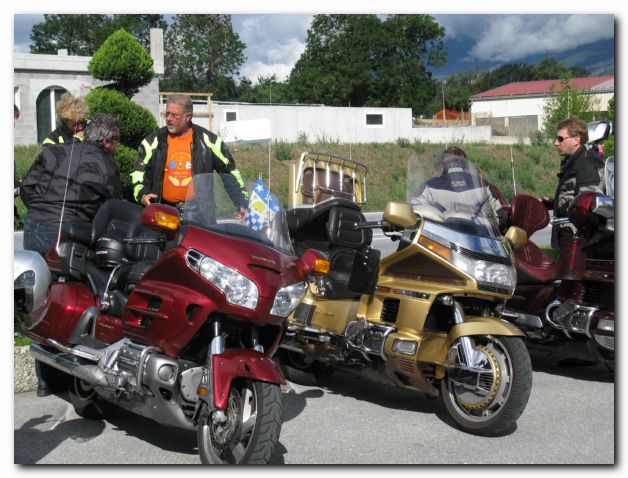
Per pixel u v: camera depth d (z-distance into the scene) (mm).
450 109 69312
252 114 31672
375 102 51938
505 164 29281
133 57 16266
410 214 5195
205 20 45375
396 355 5191
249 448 3832
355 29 51156
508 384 4793
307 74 50625
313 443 4727
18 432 4848
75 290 4969
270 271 4129
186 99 6164
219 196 4516
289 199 7215
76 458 4383
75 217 5680
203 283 3994
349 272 6117
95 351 4598
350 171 7430
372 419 5289
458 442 4777
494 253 5160
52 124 22297
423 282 5219
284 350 6289
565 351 6559
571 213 6176
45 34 46500
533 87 54219
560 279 6352
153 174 6234
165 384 4059
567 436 4918
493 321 4840
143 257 5020
